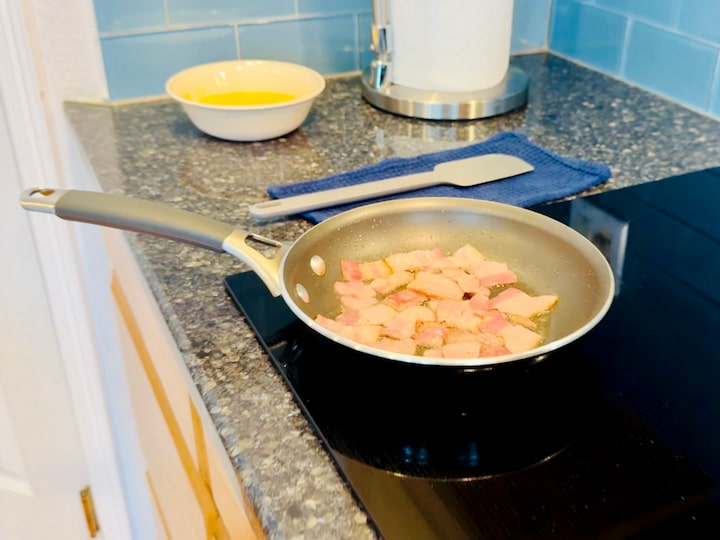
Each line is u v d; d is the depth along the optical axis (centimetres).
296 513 40
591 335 54
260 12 102
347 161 84
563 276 57
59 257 112
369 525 39
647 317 56
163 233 54
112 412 128
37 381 123
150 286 62
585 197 74
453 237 63
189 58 102
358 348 45
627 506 39
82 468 136
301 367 50
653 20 98
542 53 119
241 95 96
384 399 47
